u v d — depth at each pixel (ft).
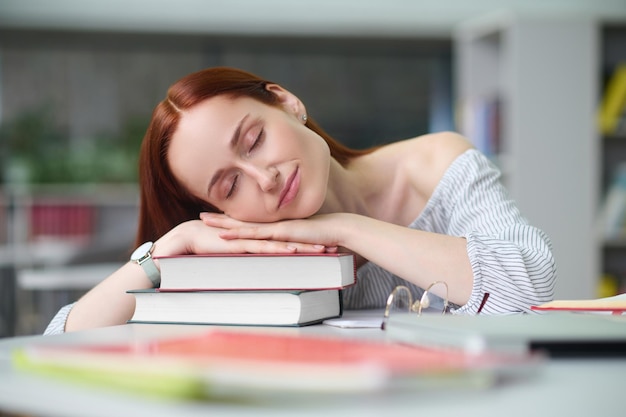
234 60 23.03
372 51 23.38
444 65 23.65
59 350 2.32
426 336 2.71
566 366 2.50
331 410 1.87
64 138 22.45
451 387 2.05
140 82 22.72
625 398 2.05
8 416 2.13
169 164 4.83
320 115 23.38
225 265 4.08
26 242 20.42
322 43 22.81
